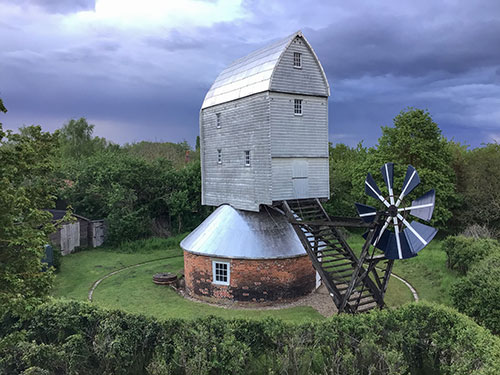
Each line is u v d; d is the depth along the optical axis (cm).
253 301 1892
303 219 2031
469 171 3672
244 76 2077
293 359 1083
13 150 1020
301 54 1973
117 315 1234
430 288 2031
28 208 1020
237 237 1953
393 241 1482
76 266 2762
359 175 3728
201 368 1056
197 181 4000
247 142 2030
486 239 2270
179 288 2220
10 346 1100
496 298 1368
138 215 3612
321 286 2142
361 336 1130
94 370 1178
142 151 6053
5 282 951
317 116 2042
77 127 5916
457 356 1053
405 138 3344
